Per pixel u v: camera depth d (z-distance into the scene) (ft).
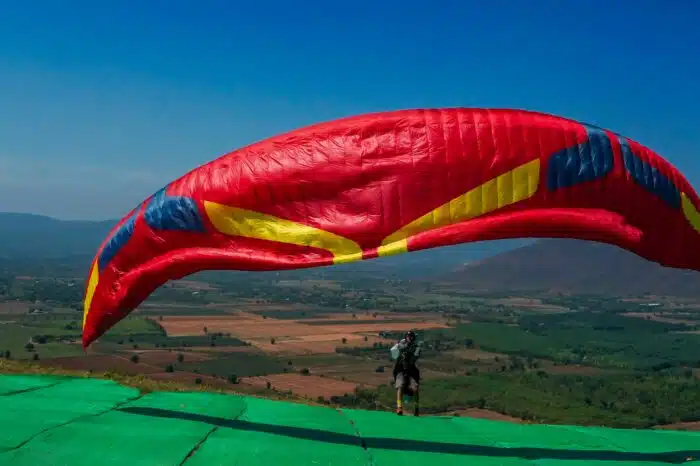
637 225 32.35
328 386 258.57
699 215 33.76
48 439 28.89
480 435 35.55
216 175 34.47
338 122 33.63
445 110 32.91
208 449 29.09
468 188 31.50
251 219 33.65
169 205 35.01
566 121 32.53
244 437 31.45
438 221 31.60
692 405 222.07
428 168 31.65
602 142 31.96
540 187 31.35
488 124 31.91
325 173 32.65
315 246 32.68
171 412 35.78
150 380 50.83
